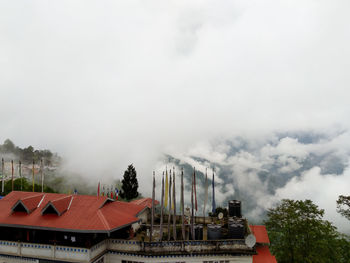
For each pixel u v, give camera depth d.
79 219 30.05
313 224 41.47
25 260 30.20
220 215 40.50
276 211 45.97
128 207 37.03
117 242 31.62
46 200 34.19
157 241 31.33
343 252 44.59
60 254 28.98
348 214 48.41
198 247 30.86
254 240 30.70
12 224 29.92
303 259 40.38
